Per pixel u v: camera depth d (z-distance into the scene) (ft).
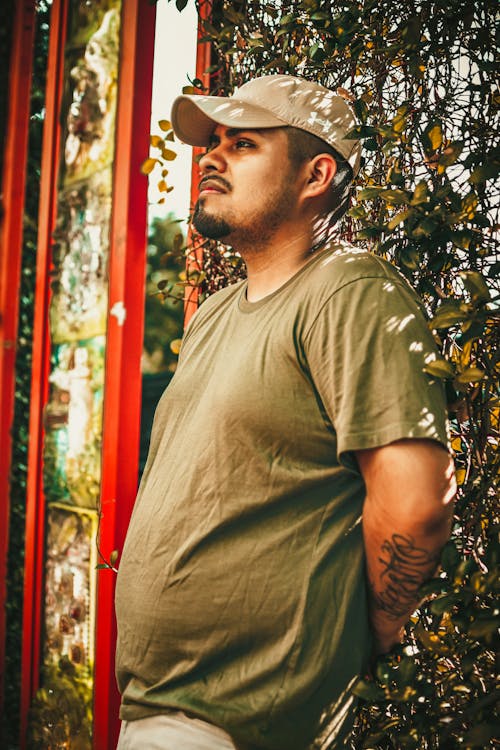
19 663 9.19
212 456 4.23
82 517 8.09
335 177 4.85
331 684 4.00
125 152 7.83
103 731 7.27
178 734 4.14
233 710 4.01
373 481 3.82
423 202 4.35
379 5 5.05
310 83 4.91
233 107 4.78
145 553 4.45
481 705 3.95
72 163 8.71
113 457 7.54
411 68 4.69
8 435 9.62
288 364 4.16
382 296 4.01
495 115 4.52
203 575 4.13
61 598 8.34
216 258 6.95
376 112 5.20
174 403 4.88
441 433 3.76
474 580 3.80
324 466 4.12
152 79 8.02
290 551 4.02
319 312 4.10
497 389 4.48
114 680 7.37
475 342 4.48
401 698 3.99
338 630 3.97
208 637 4.11
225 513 4.12
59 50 9.12
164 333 32.76
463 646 4.12
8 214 9.73
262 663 4.01
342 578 4.01
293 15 5.72
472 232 4.40
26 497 9.37
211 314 5.25
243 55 6.68
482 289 3.99
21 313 9.68
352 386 3.84
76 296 8.48
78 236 8.50
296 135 4.73
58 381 8.68
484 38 4.56
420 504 3.65
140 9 7.88
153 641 4.31
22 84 9.77
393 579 3.91
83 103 8.59
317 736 4.03
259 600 4.00
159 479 4.63
